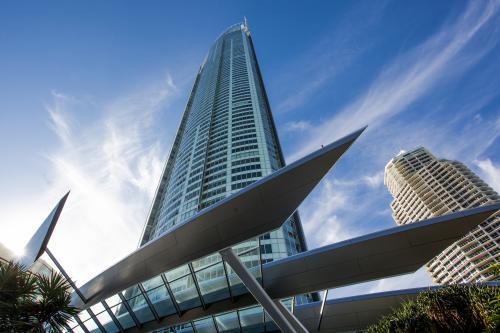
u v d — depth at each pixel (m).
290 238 53.12
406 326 8.52
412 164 140.88
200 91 130.00
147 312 18.83
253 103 94.44
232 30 188.00
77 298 19.47
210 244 13.59
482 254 92.19
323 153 11.23
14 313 10.71
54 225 14.79
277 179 12.05
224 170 67.50
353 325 19.48
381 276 14.33
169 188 81.44
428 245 13.67
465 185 115.56
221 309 16.53
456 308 7.91
